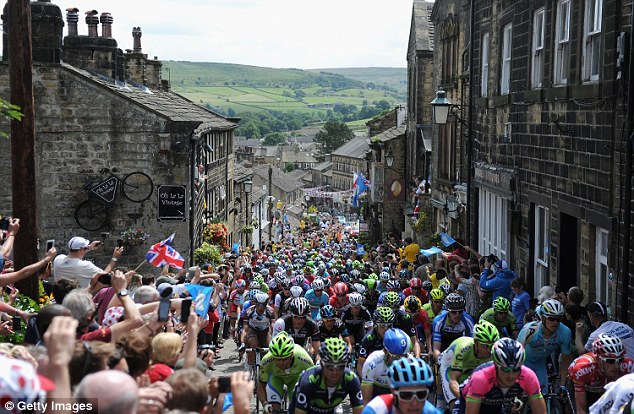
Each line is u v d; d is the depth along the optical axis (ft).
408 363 20.47
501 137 61.93
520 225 56.70
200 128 88.33
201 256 82.89
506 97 59.67
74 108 73.31
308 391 25.07
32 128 37.96
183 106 106.32
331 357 24.25
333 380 24.70
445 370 28.89
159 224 74.74
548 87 49.55
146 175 74.23
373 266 87.56
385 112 177.47
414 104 128.16
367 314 40.52
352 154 514.27
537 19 53.72
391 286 50.14
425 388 20.31
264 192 214.90
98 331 22.08
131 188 74.28
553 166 48.88
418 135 123.24
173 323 29.99
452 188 88.12
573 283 47.57
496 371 23.76
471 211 72.74
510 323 35.60
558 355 34.50
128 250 74.49
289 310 36.45
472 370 28.04
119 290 22.72
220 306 60.23
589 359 26.55
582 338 33.06
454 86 86.84
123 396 13.88
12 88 37.52
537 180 52.37
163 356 21.84
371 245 142.41
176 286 32.76
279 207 324.19
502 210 63.05
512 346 23.08
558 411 29.76
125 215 74.54
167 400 16.53
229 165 141.90
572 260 47.52
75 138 73.56
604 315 33.35
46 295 41.63
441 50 93.25
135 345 19.77
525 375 24.06
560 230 47.50
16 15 37.24
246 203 173.17
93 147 73.77
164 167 74.43
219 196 127.24
